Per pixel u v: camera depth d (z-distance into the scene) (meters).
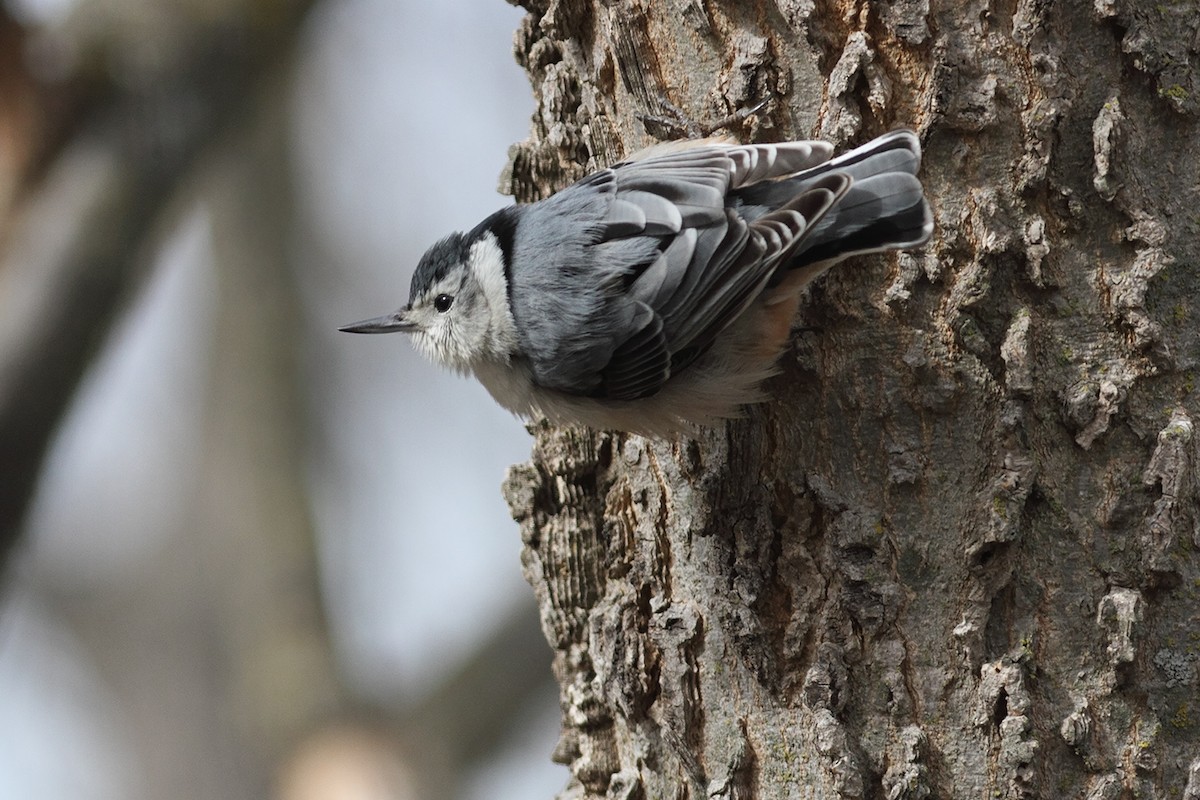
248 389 17.73
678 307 7.29
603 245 7.55
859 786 7.06
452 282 8.44
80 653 19.58
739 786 7.49
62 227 11.57
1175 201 6.96
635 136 7.95
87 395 13.37
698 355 7.39
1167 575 6.87
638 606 8.02
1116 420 6.93
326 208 18.41
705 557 7.62
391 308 18.20
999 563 7.00
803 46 7.32
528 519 8.59
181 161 12.00
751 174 7.23
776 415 7.40
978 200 7.03
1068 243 7.02
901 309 7.14
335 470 17.89
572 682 8.59
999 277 7.04
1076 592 6.95
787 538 7.37
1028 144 6.98
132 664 19.09
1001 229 6.99
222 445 17.61
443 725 15.64
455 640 17.19
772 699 7.38
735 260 7.07
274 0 12.31
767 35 7.41
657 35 7.69
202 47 11.95
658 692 7.95
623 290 7.45
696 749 7.71
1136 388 6.93
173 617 18.94
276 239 18.17
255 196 18.14
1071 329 7.00
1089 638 6.93
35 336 11.37
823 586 7.27
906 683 7.08
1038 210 7.02
